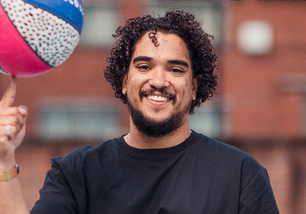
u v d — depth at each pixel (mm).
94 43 11906
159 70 2523
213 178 2508
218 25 12086
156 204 2486
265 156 7117
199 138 2654
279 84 12125
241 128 12086
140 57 2543
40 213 2520
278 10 12109
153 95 2516
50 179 2646
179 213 2436
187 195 2471
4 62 2395
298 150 7098
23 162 7012
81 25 2516
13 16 2285
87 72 11867
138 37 2629
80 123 11852
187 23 2633
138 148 2615
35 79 11719
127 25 2760
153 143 2598
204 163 2553
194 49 2666
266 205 2486
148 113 2518
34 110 11695
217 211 2441
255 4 12070
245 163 2551
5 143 2348
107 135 11180
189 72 2627
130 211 2486
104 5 11883
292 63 12133
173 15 2678
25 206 2447
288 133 12102
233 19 12070
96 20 11891
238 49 12078
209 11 12078
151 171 2553
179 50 2582
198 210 2432
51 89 11766
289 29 12133
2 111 2369
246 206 2453
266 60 12117
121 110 11922
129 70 2643
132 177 2561
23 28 2301
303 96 12148
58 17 2336
